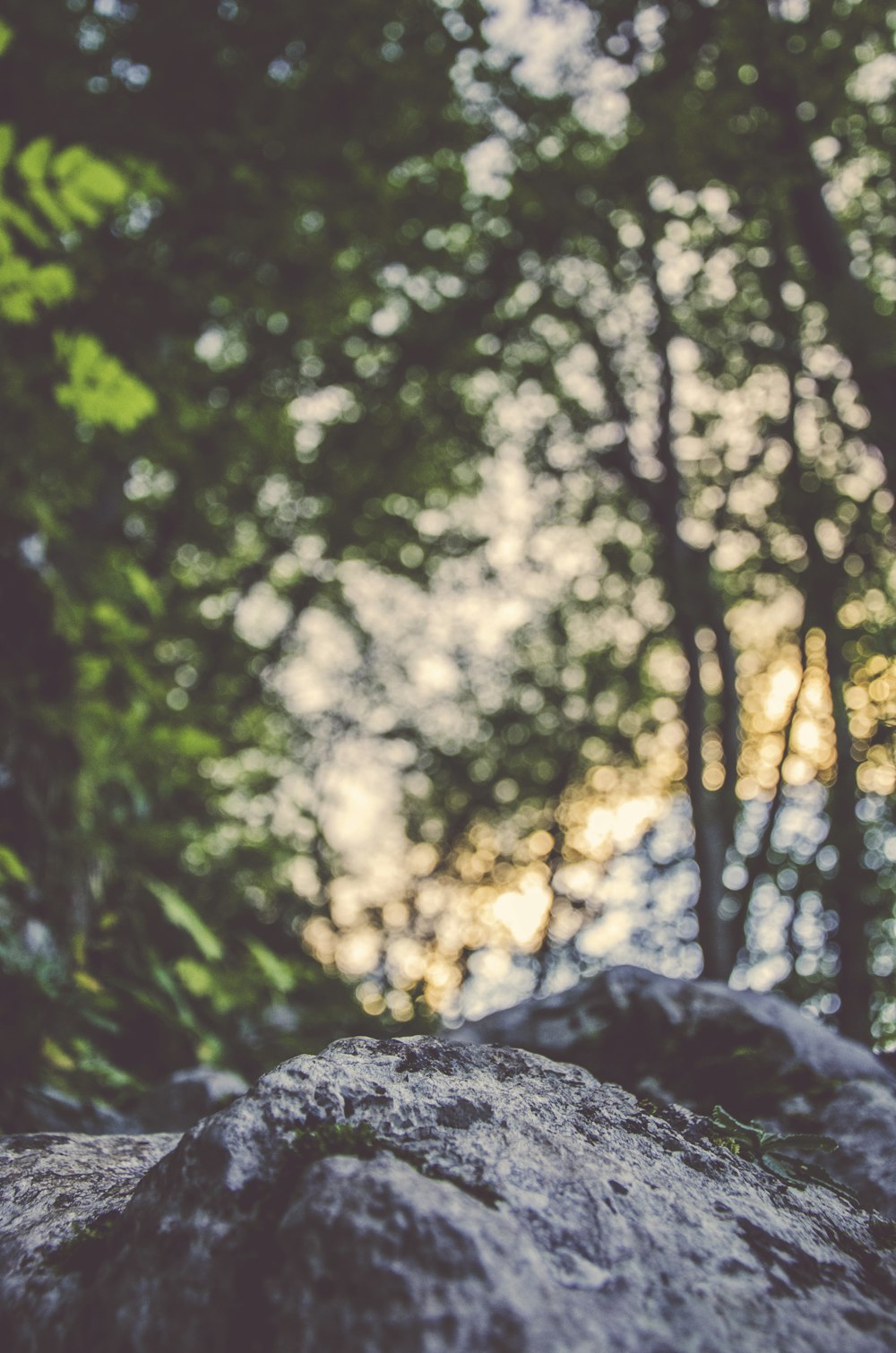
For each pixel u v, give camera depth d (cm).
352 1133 109
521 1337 84
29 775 367
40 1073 268
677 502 1299
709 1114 206
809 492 988
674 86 812
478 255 1284
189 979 358
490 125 1098
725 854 1230
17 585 374
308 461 1323
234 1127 107
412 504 1438
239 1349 87
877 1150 179
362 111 863
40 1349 97
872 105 765
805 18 715
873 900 1114
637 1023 240
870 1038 1043
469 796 1744
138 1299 94
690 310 1250
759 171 771
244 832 557
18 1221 125
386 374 1294
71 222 272
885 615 962
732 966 1158
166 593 958
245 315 981
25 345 413
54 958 287
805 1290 107
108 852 384
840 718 1102
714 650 1316
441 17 912
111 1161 156
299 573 1407
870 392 689
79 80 680
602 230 1196
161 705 423
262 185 744
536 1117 127
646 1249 104
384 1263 88
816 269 735
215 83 778
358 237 991
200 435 936
